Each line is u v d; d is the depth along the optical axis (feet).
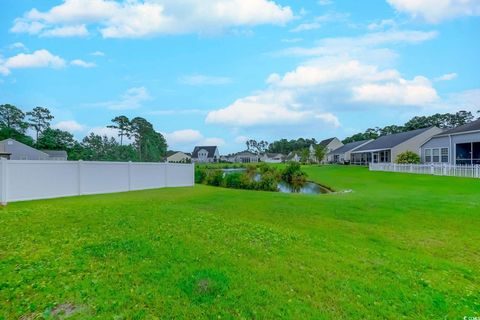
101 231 20.26
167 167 59.21
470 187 56.39
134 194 45.55
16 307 10.95
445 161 95.04
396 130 274.98
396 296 12.95
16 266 14.35
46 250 16.53
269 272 14.56
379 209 32.30
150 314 10.62
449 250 20.56
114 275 13.57
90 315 10.47
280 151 408.05
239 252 17.11
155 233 19.90
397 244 21.39
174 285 12.68
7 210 28.32
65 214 25.58
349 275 14.83
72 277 13.29
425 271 16.40
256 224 24.48
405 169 96.53
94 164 46.03
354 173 109.29
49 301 11.33
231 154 394.93
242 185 73.20
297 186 82.84
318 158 222.69
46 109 219.41
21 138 196.44
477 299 13.46
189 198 39.86
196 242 18.35
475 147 85.51
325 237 21.86
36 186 38.70
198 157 329.31
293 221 26.76
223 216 27.17
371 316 11.27
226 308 11.18
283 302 11.81
